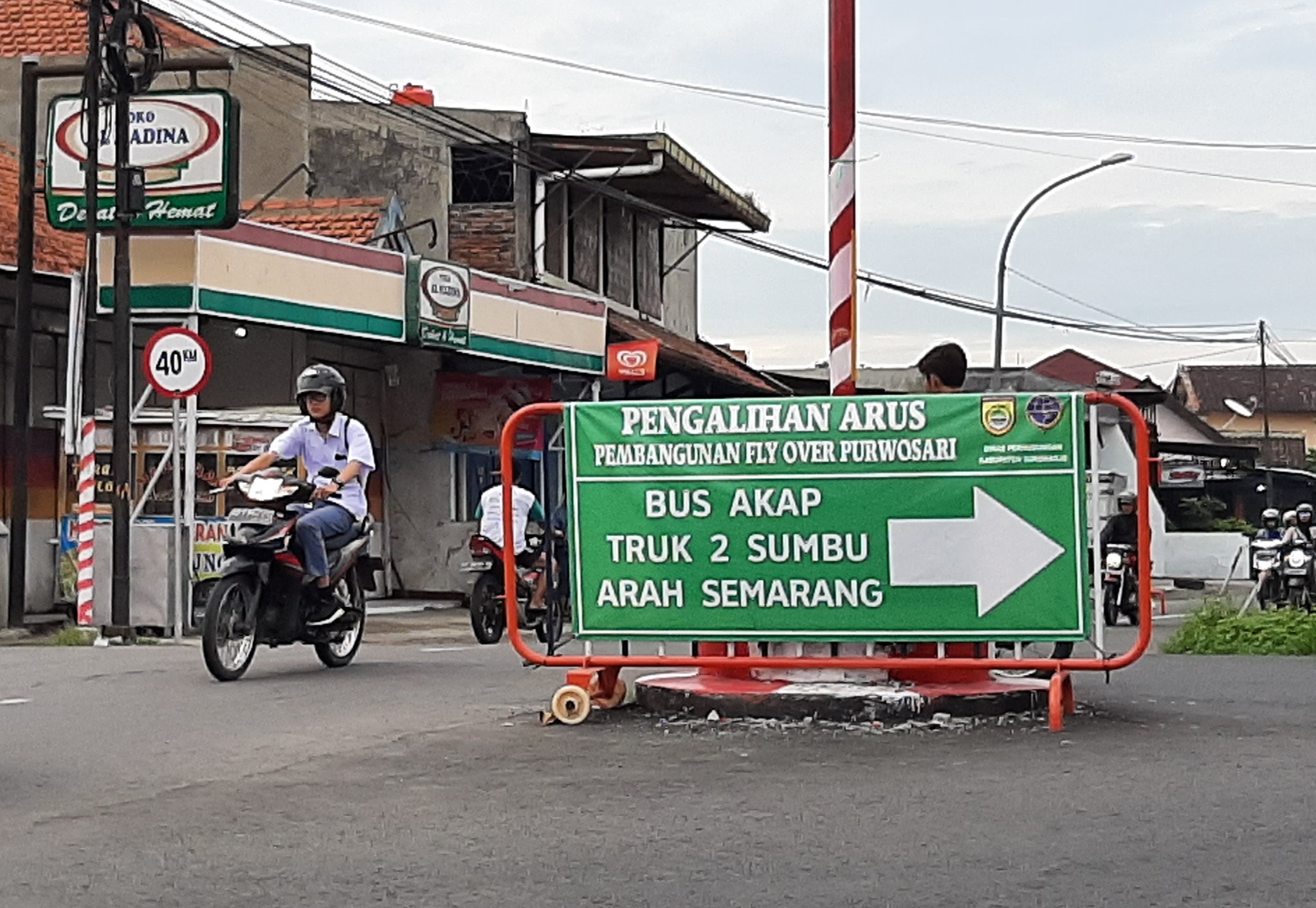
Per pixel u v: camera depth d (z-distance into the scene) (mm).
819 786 7258
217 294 18703
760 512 8695
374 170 28234
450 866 5992
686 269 38156
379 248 23625
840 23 9703
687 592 8797
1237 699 9828
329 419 12047
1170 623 23047
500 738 8594
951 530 8555
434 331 22078
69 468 19688
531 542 16875
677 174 29391
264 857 6164
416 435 25375
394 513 25375
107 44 16438
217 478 18547
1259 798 6910
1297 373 96062
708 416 8727
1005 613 8531
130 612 16828
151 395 19828
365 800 7141
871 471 8586
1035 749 8039
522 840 6359
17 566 18484
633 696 9742
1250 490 50906
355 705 9969
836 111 9711
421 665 12461
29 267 18188
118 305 16500
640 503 8820
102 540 17219
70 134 17719
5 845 6414
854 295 9688
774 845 6215
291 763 8031
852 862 5957
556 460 9391
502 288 23781
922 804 6855
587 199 30703
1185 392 96438
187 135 17734
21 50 26203
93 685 11211
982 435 8523
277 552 11367
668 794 7137
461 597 25016
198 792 7387
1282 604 24250
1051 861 5930
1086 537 8461
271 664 12578
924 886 5625
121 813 6957
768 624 8727
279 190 27047
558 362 25297
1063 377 72875
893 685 8961
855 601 8641
